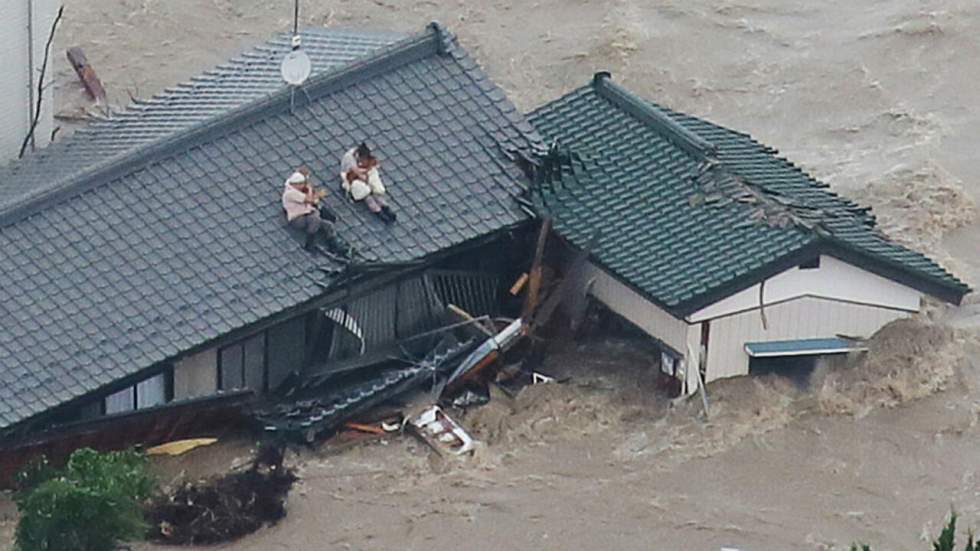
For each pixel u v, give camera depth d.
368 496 126.69
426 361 136.25
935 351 138.75
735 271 132.88
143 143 140.75
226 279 131.12
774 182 144.62
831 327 137.12
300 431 130.38
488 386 136.75
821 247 133.75
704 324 133.88
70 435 124.56
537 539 123.38
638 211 140.50
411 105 143.75
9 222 130.62
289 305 130.62
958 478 129.75
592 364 139.50
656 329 136.25
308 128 140.75
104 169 134.25
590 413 134.25
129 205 133.38
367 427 132.50
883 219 159.25
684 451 131.38
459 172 140.88
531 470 129.62
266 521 123.75
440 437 131.50
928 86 183.62
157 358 125.94
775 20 195.12
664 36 191.75
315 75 143.25
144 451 129.12
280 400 133.75
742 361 135.88
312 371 134.50
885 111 179.00
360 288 134.88
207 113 145.75
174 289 129.75
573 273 140.62
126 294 128.88
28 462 123.94
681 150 144.75
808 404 135.12
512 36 192.88
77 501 112.62
